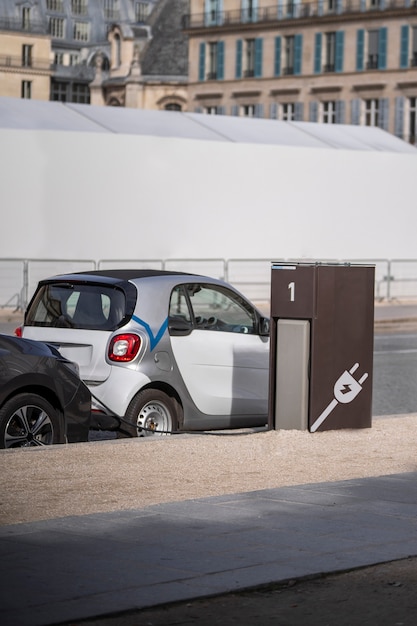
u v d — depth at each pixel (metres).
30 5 153.00
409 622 7.82
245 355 16.30
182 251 45.19
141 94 137.38
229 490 11.87
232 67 112.88
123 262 43.12
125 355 14.97
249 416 16.39
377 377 24.97
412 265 50.91
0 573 8.60
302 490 11.78
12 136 41.94
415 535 9.96
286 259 47.72
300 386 15.23
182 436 15.18
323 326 15.18
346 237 49.41
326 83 105.56
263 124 51.47
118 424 14.89
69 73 174.00
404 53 100.50
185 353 15.57
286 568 8.88
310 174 48.25
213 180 45.78
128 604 7.93
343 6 103.88
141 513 10.62
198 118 49.75
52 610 7.77
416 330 38.41
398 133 101.38
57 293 15.62
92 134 43.19
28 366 13.48
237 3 112.06
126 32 141.12
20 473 12.37
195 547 9.42
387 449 14.50
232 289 16.47
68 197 42.97
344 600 8.27
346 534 9.95
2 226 42.00
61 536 9.71
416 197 51.59
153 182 44.47
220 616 7.86
